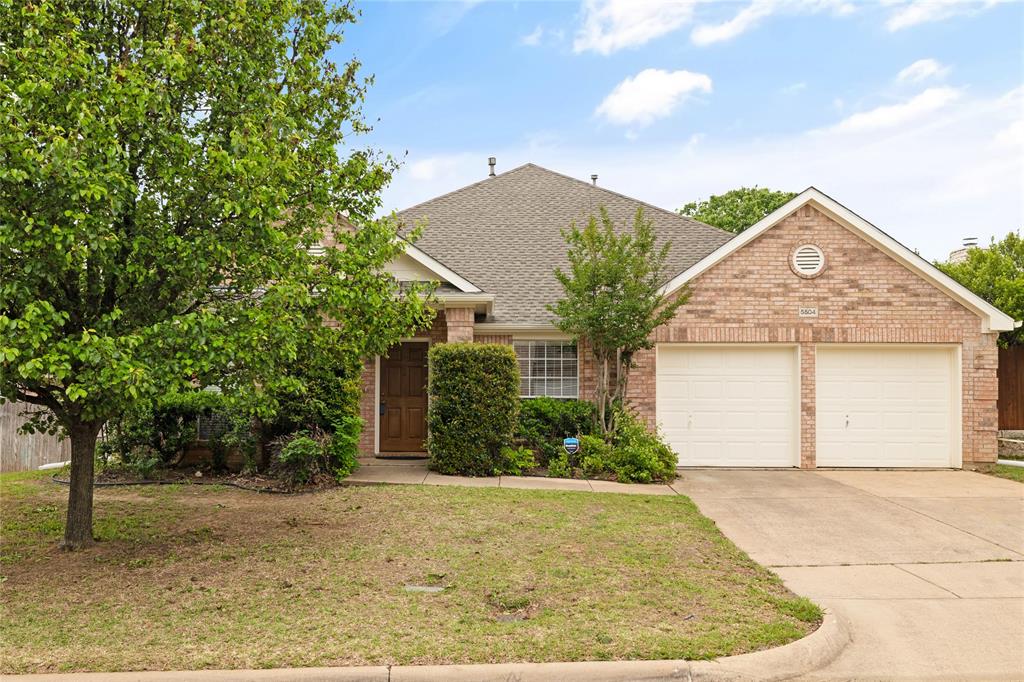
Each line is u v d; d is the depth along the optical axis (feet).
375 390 46.65
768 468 45.70
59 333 20.35
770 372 46.26
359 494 33.94
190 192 22.13
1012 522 30.76
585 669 15.31
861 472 44.16
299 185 24.97
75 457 24.85
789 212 45.55
